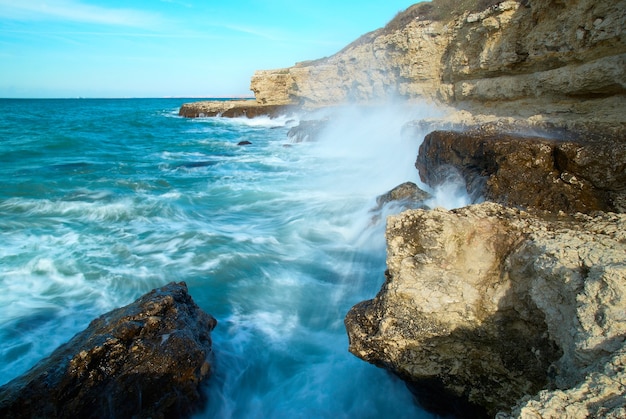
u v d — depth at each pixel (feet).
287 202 40.63
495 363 14.30
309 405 17.22
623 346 9.20
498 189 24.62
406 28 68.08
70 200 40.47
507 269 14.01
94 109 254.06
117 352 14.78
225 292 24.44
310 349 19.98
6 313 21.70
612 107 29.86
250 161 62.59
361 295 24.06
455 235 14.73
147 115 181.98
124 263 27.53
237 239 31.68
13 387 13.20
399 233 15.53
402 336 14.62
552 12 36.96
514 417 8.46
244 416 16.78
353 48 103.71
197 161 63.41
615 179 21.63
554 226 15.49
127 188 45.98
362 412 17.11
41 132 100.27
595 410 7.78
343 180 47.39
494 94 43.34
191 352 15.85
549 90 35.83
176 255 28.81
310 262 27.91
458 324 14.23
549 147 24.44
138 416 14.20
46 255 28.32
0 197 40.70
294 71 119.34
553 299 12.21
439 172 32.71
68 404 13.34
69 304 22.80
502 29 43.06
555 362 11.84
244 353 19.47
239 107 140.46
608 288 10.34
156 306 16.90
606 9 30.45
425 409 16.96
